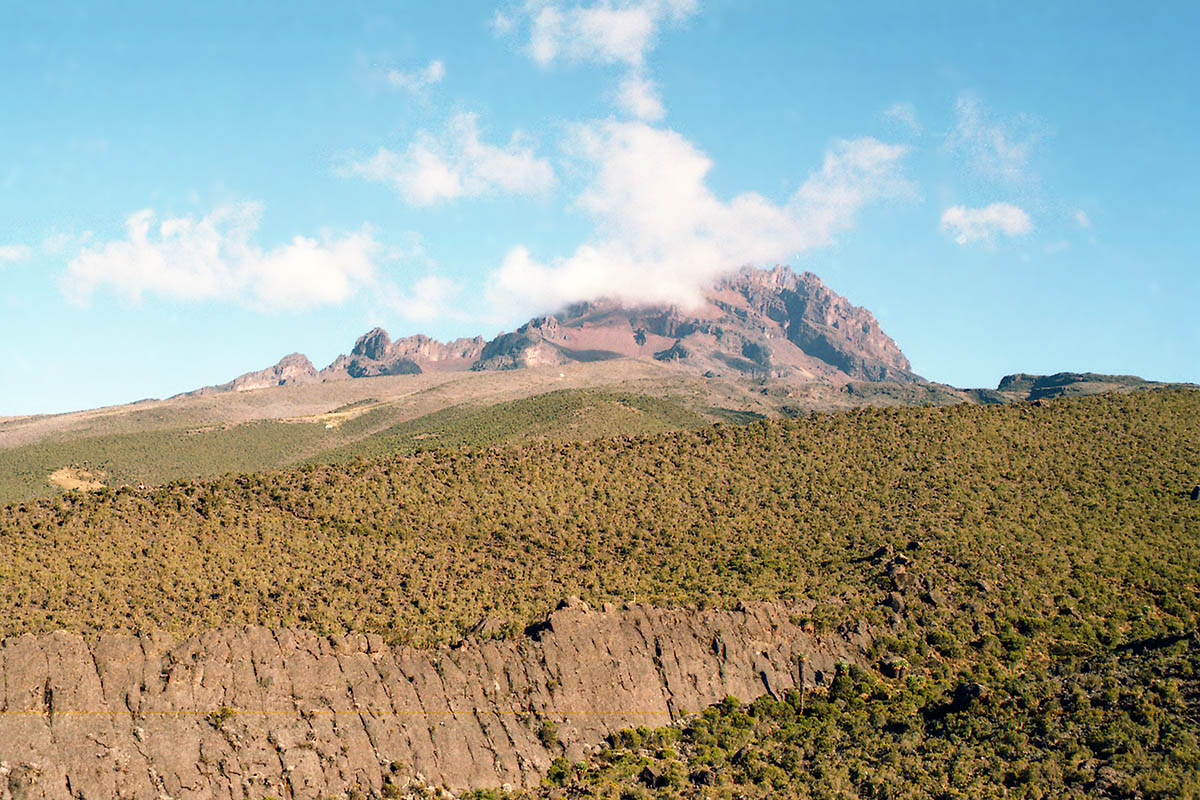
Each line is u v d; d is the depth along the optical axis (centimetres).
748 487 18200
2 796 9562
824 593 14288
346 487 16512
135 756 10150
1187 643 12544
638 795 10638
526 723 11612
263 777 10350
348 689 11294
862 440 19688
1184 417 19962
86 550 13612
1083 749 10944
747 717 12225
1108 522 16512
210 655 11162
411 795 10600
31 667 10469
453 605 13612
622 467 18638
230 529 14712
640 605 13238
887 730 11900
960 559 15200
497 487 17325
